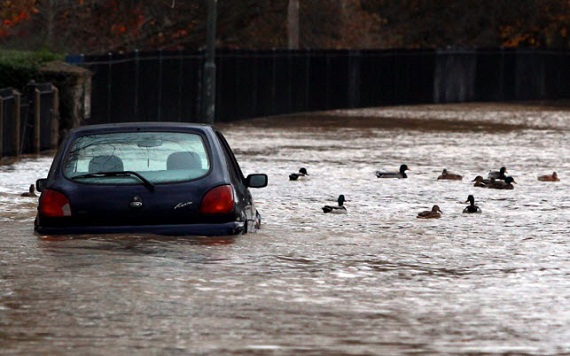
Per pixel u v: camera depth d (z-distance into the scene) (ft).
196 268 98.63
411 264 105.19
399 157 253.44
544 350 71.31
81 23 495.41
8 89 253.24
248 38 597.93
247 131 358.23
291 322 78.69
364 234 127.54
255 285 92.07
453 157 255.29
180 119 384.27
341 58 506.89
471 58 595.47
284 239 119.14
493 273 100.83
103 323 77.71
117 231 112.27
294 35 548.72
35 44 447.42
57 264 99.14
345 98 512.63
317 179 200.23
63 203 112.16
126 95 340.59
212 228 112.88
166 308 82.53
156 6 524.11
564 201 168.76
